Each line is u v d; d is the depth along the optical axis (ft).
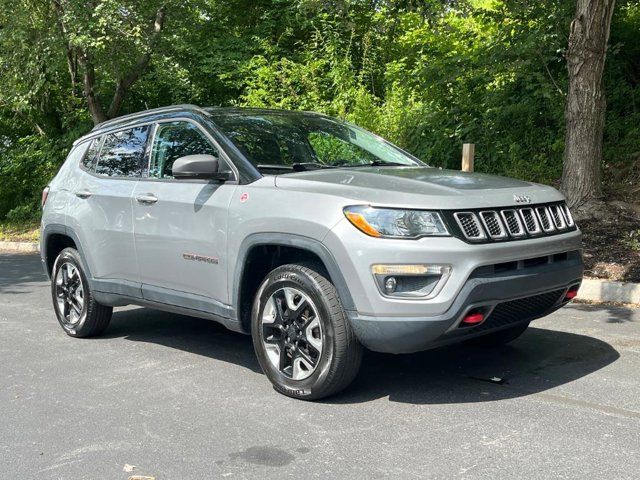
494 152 41.42
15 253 48.24
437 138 43.75
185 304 17.60
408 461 11.81
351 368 14.40
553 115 40.01
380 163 18.08
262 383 16.42
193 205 17.01
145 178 18.81
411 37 49.65
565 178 32.50
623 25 41.16
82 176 21.11
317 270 14.73
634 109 40.47
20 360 19.21
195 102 59.06
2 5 48.78
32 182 62.95
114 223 19.30
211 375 17.21
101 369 18.07
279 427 13.60
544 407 14.12
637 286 23.35
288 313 15.07
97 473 11.90
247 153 16.66
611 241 28.78
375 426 13.43
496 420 13.50
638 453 11.84
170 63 51.65
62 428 14.03
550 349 18.28
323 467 11.73
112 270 19.65
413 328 13.46
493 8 42.27
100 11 45.80
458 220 13.62
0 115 63.26
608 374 16.07
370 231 13.70
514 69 40.78
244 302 16.22
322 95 50.44
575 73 31.63
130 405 15.21
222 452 12.53
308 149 17.69
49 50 49.75
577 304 23.68
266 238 15.11
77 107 61.57
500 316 14.37
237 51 56.80
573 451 11.97
